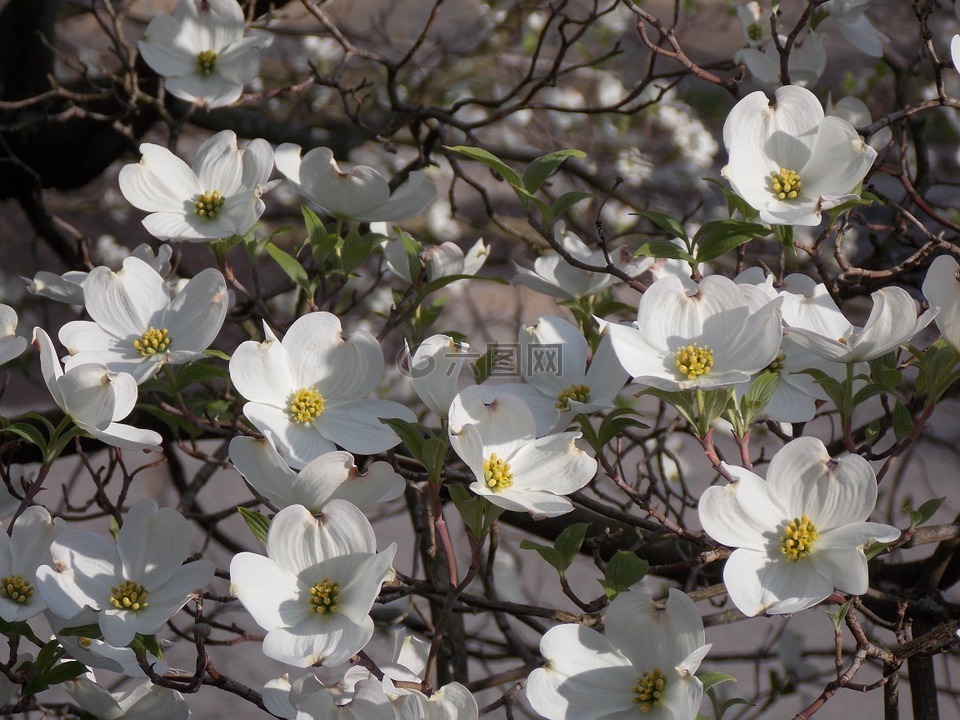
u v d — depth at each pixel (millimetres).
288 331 1335
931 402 1321
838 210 1406
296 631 1265
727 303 1302
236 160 1416
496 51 2721
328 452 1307
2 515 1395
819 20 1596
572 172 2512
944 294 1302
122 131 1916
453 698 1271
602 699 1276
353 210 1423
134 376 1333
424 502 1583
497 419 1290
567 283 1455
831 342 1312
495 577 2385
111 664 1304
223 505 3350
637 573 1298
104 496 1431
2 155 2232
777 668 2385
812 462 1271
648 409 2430
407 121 1803
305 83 1702
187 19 1594
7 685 1322
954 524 1416
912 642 1323
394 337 2342
